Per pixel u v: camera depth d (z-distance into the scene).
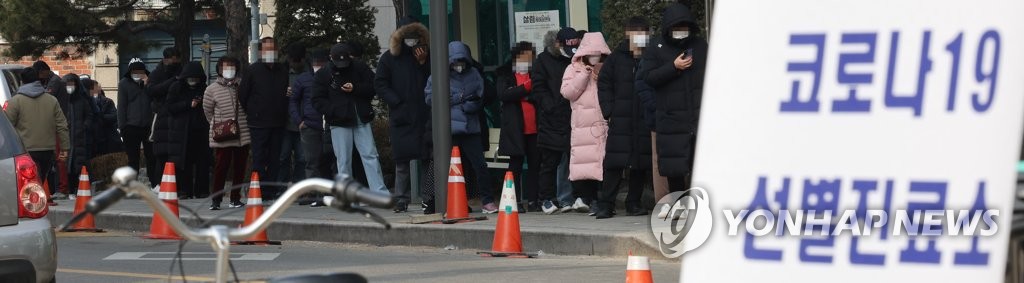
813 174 3.54
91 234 17.22
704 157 3.64
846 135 3.51
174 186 16.20
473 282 11.21
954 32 3.40
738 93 3.60
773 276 3.59
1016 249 3.43
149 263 13.23
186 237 3.76
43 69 22.89
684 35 14.04
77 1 31.28
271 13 36.69
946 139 3.42
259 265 12.84
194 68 20.14
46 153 20.62
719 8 3.62
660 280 11.06
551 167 15.84
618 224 14.17
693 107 13.97
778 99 3.56
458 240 14.31
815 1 3.53
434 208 15.87
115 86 43.91
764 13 3.57
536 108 16.05
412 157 16.16
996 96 3.37
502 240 13.36
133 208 18.36
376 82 16.22
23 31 30.67
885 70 3.47
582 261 12.78
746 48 3.59
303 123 18.16
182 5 32.31
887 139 3.47
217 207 18.31
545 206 15.88
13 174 9.05
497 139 18.42
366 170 16.77
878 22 3.47
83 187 18.42
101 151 25.70
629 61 14.77
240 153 18.77
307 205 17.98
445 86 15.09
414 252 14.12
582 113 15.25
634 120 14.78
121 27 32.72
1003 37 3.36
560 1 18.06
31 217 9.12
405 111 16.16
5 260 8.88
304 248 14.74
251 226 3.78
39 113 20.53
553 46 15.69
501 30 18.62
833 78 3.51
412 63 16.23
